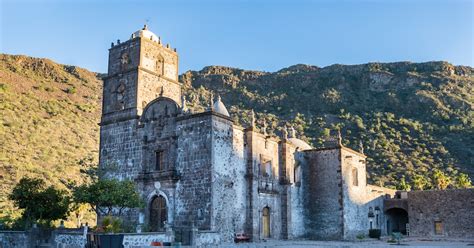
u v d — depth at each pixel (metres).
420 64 163.62
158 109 45.16
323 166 56.16
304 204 55.34
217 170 41.34
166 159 43.62
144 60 47.88
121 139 47.16
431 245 45.03
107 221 37.78
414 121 126.88
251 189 45.34
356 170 59.22
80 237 35.12
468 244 46.72
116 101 48.31
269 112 148.88
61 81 180.00
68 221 63.03
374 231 58.53
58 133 116.12
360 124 127.00
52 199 44.00
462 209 58.66
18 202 44.28
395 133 120.31
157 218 43.22
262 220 47.72
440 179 86.25
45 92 157.25
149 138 45.06
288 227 50.53
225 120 43.44
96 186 38.75
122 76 48.22
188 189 41.50
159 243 33.12
